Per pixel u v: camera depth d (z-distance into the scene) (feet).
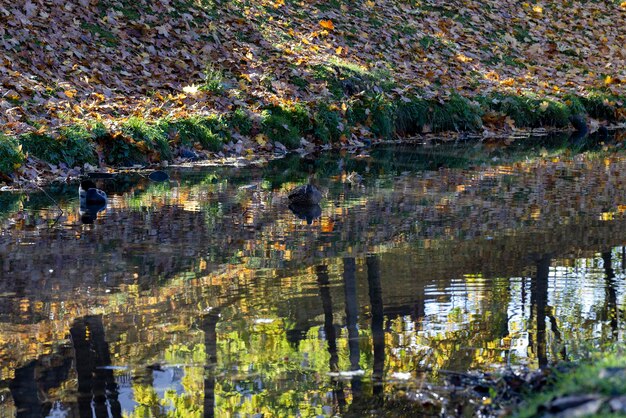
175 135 46.39
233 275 25.96
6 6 50.62
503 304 22.93
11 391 18.47
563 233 31.14
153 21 55.93
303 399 17.78
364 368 19.26
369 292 24.31
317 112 52.85
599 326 21.18
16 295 24.27
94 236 30.60
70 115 44.68
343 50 61.16
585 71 70.90
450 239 30.25
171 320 22.33
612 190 39.75
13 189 38.52
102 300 23.80
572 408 14.11
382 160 48.08
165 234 31.01
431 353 19.89
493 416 16.30
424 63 63.82
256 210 34.96
